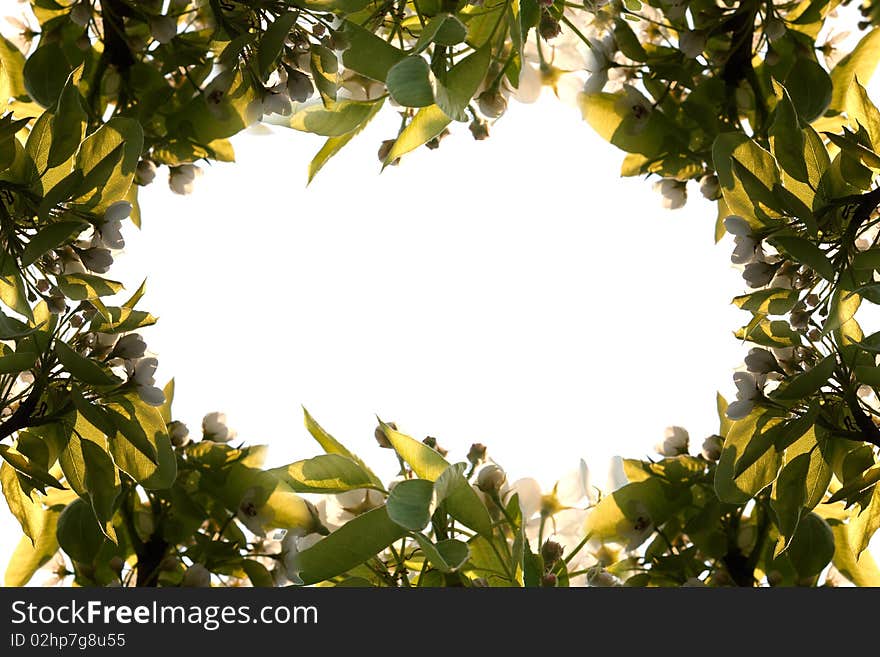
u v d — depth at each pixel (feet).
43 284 2.29
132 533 2.45
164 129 2.42
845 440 2.33
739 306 2.28
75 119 2.23
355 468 2.46
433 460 2.39
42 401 2.30
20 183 2.21
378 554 2.46
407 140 2.37
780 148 2.25
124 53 2.40
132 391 2.31
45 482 2.28
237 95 2.38
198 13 2.42
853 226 2.24
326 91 2.38
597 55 2.46
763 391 2.33
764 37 2.44
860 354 2.31
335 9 2.36
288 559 2.45
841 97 2.44
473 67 2.34
